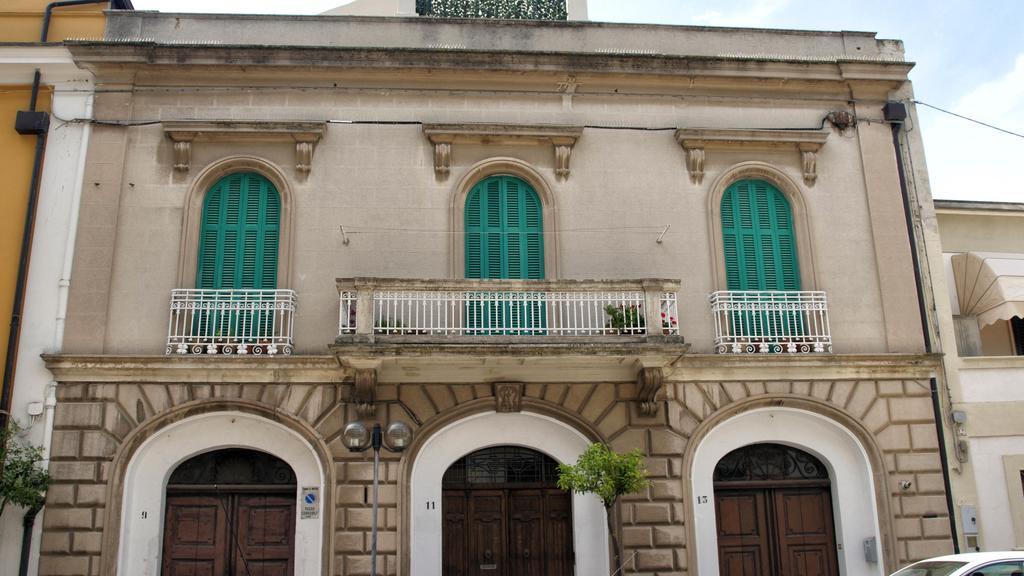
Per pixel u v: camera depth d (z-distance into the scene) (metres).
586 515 13.71
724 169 15.25
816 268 14.86
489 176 15.03
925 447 14.13
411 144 14.82
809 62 15.50
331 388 13.53
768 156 15.45
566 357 12.88
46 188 13.95
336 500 13.10
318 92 14.91
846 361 14.20
